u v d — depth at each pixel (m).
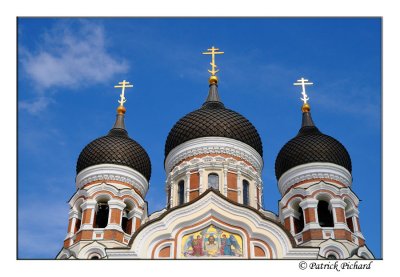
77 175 46.25
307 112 49.94
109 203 43.31
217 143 44.53
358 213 43.25
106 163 45.81
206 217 35.69
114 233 41.44
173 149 45.91
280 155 46.81
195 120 45.81
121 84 54.06
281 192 45.97
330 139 46.12
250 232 35.09
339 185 44.25
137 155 47.31
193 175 43.50
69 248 40.94
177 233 35.22
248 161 45.09
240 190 42.81
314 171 44.59
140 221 44.47
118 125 50.50
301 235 40.97
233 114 46.56
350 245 40.06
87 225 41.88
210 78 51.00
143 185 47.12
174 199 43.53
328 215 43.28
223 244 34.81
